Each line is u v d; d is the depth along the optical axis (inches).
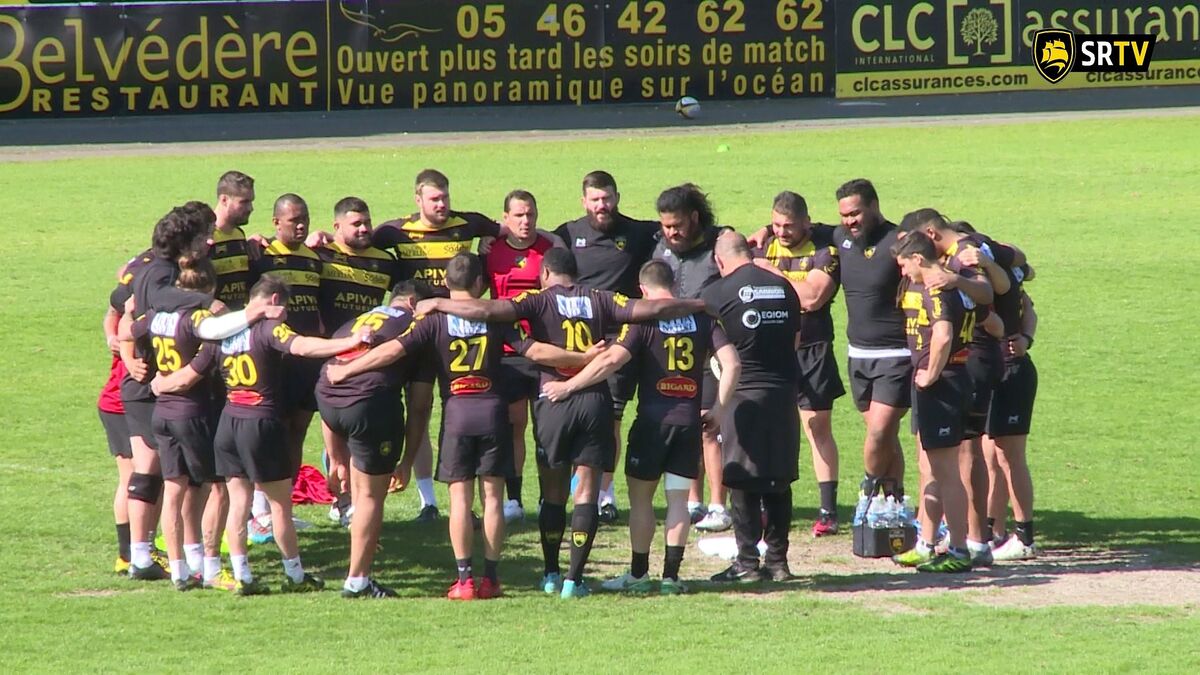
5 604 1149.1
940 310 1213.7
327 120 4697.3
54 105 4483.3
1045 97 5241.1
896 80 5142.7
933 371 1219.2
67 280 2684.5
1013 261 1304.1
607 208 1435.8
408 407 1331.2
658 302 1186.6
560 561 1323.8
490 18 4800.7
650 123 4771.2
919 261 1227.2
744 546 1249.4
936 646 1002.7
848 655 980.6
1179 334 2335.1
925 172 3907.5
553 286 1200.2
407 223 1438.2
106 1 4690.0
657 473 1197.1
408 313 1171.9
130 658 996.6
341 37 4690.0
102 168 3929.6
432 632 1065.5
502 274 1435.8
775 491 1235.2
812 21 5059.1
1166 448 1755.7
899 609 1145.4
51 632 1066.7
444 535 1414.9
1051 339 2311.8
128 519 1255.5
